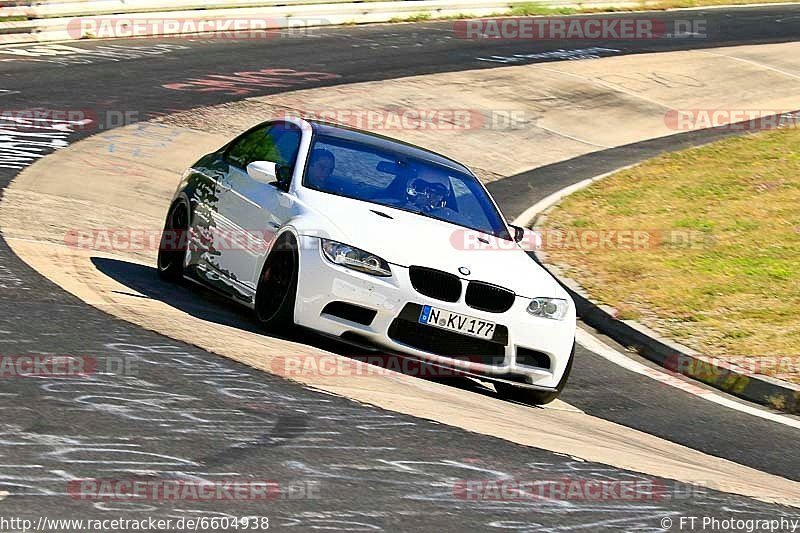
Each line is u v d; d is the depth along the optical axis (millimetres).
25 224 39375
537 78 91125
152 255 39750
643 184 65062
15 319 25344
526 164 71625
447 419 23297
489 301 28172
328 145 32281
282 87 77500
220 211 32844
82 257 35781
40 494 15750
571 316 29625
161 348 24797
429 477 18922
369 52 93875
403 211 30656
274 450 19031
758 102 93500
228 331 28094
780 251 50562
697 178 65875
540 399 29594
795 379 34938
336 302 27531
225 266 32000
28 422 18609
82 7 86000
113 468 17125
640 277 46531
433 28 109812
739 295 44156
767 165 68188
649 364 37812
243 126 66375
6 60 74125
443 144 72062
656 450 26141
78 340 24359
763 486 23734
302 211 29234
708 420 31547
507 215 58719
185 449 18438
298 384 23781
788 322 40938
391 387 25516
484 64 93875
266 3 99688
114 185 50438
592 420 29125
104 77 73000
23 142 54719
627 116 85938
